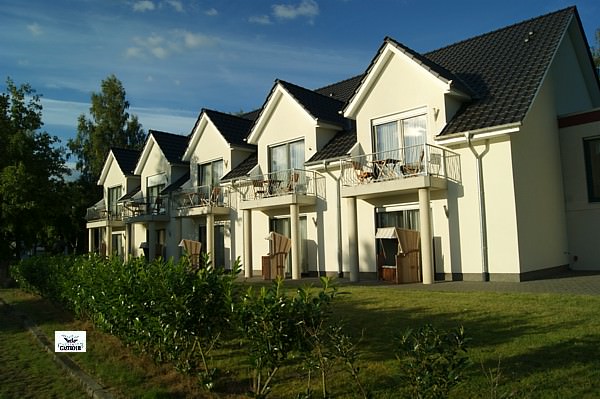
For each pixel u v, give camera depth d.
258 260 20.70
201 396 5.81
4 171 19.86
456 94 14.62
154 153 28.47
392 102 15.94
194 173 24.44
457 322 7.73
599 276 13.41
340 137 18.61
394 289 12.25
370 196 15.99
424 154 14.24
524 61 15.19
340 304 10.12
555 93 16.42
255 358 4.91
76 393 6.43
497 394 4.78
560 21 16.25
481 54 17.11
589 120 15.59
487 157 13.75
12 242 22.16
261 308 4.87
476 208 13.88
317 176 18.25
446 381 3.69
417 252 14.68
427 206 13.84
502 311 8.27
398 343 4.05
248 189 21.28
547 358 5.75
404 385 5.20
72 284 10.56
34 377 7.18
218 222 22.78
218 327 6.12
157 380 6.50
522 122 12.80
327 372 5.49
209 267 6.56
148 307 6.72
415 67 15.27
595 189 15.48
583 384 4.95
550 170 15.34
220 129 22.91
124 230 31.55
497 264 13.45
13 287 20.30
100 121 42.69
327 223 17.84
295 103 19.00
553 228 15.02
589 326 6.93
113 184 33.19
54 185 22.03
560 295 9.52
